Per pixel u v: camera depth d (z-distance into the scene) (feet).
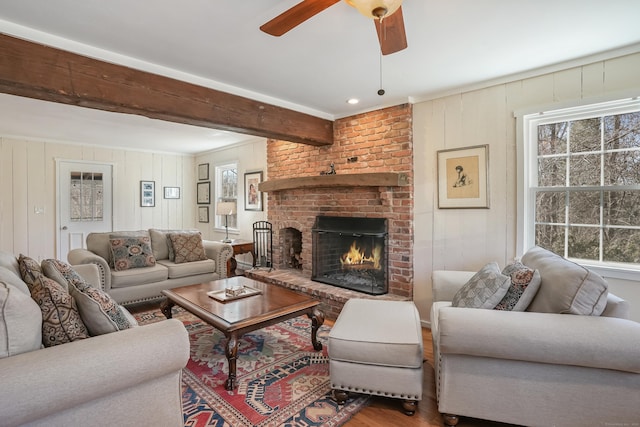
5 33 6.25
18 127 14.79
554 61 8.32
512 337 5.14
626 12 6.12
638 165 7.76
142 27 6.55
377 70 8.82
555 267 6.05
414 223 11.28
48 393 3.71
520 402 5.38
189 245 14.16
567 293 5.45
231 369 6.95
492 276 6.35
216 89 9.53
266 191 15.34
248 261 18.28
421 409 6.37
